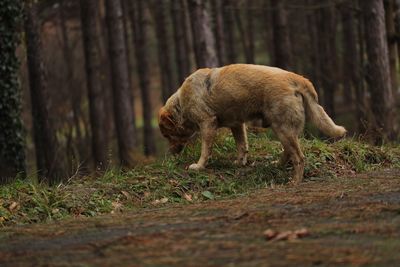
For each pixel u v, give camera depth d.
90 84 20.89
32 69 18.72
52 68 29.41
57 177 16.80
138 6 29.45
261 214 6.80
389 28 17.20
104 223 7.23
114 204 8.97
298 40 32.03
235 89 9.45
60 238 6.57
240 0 31.08
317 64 28.20
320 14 28.50
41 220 8.55
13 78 15.59
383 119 15.35
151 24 30.70
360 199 7.30
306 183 9.09
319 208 6.97
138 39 30.75
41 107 18.72
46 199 8.88
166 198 9.17
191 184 9.55
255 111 9.42
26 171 15.84
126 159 20.14
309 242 5.49
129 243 5.89
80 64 34.00
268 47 32.56
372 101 15.54
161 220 7.14
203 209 7.71
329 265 4.78
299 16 33.19
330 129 9.08
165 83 33.12
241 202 7.95
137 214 7.86
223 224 6.51
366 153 10.88
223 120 9.91
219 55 26.27
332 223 6.17
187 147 10.93
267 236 5.71
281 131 9.16
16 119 15.64
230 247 5.47
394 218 6.21
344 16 25.94
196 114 9.98
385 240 5.41
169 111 10.55
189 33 36.62
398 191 7.61
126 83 21.69
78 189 9.36
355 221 6.21
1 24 15.37
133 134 21.72
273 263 4.90
